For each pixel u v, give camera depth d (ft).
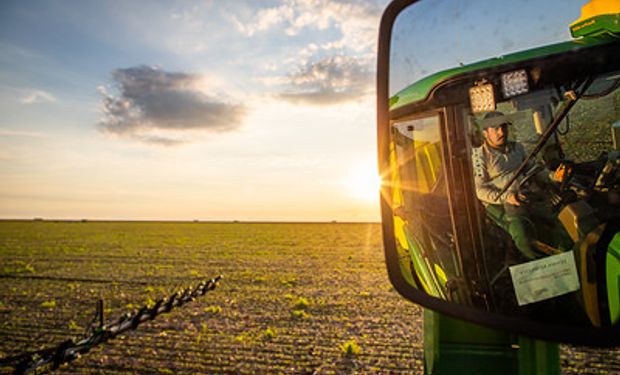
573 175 3.89
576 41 3.85
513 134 4.02
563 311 3.75
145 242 165.17
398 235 4.60
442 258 4.22
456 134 4.08
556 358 3.93
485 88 4.01
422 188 4.34
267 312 43.83
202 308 45.27
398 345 31.81
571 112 3.91
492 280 3.98
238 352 30.37
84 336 27.48
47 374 25.48
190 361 28.50
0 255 111.75
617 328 3.55
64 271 80.12
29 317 42.68
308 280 68.13
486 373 4.35
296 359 28.89
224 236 215.72
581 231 3.73
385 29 4.58
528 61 3.92
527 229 3.92
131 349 30.83
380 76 4.56
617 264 3.62
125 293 57.06
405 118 4.41
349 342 30.55
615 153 3.78
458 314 4.11
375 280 67.87
